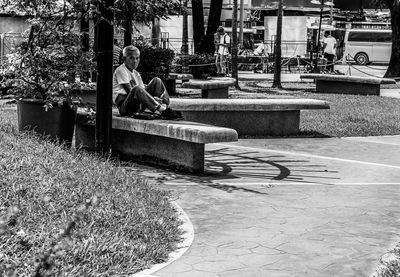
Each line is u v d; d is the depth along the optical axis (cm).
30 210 614
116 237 590
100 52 1001
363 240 667
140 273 547
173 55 2122
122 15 1275
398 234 691
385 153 1208
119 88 1066
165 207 730
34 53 1034
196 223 713
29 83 1038
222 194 846
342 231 697
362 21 5425
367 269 581
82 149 1064
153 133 975
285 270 575
